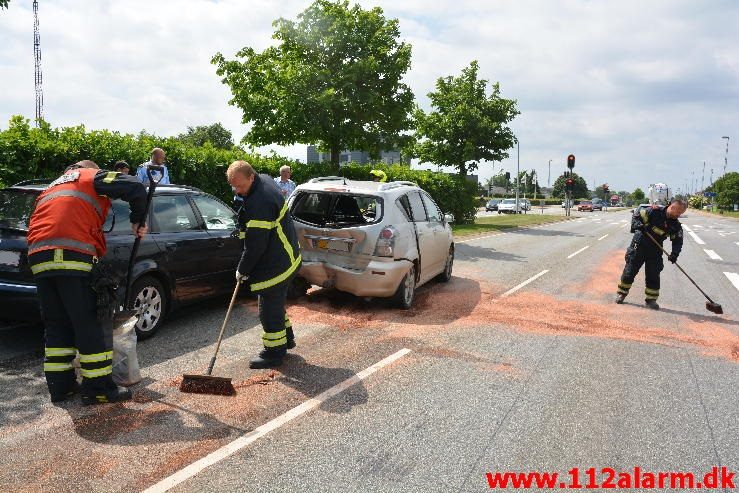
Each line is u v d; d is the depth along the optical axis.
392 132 15.98
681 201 7.62
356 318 6.64
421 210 8.02
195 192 6.57
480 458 3.43
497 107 25.02
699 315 7.55
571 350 5.71
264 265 4.71
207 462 3.25
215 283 6.54
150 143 10.54
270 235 4.70
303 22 14.89
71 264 3.85
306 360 5.11
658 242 7.79
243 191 4.66
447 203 25.28
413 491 3.04
